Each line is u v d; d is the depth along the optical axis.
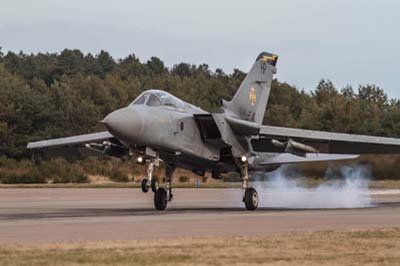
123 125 87.94
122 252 46.25
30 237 56.41
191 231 61.12
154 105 93.94
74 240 54.00
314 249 47.94
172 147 94.25
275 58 116.94
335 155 116.69
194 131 97.81
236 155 100.69
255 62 113.56
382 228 62.38
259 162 107.75
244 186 100.00
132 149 95.12
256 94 113.31
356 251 47.12
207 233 59.34
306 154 111.88
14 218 79.19
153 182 96.38
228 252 46.28
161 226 66.19
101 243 50.88
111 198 133.75
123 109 90.50
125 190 169.38
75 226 66.50
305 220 73.44
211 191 167.12
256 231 61.03
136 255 44.78
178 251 46.69
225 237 55.03
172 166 100.38
